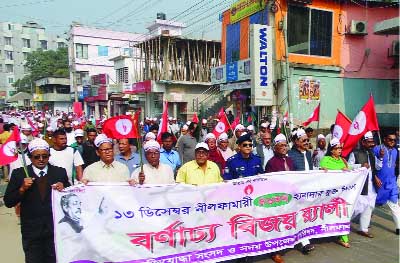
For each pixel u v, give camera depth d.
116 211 4.14
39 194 3.74
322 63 15.88
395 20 14.05
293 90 15.35
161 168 4.83
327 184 5.41
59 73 56.06
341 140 6.92
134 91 27.92
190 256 4.50
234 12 17.59
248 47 16.73
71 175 5.84
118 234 4.14
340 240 5.62
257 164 5.22
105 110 31.70
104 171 4.58
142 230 4.24
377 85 16.88
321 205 5.41
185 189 4.46
